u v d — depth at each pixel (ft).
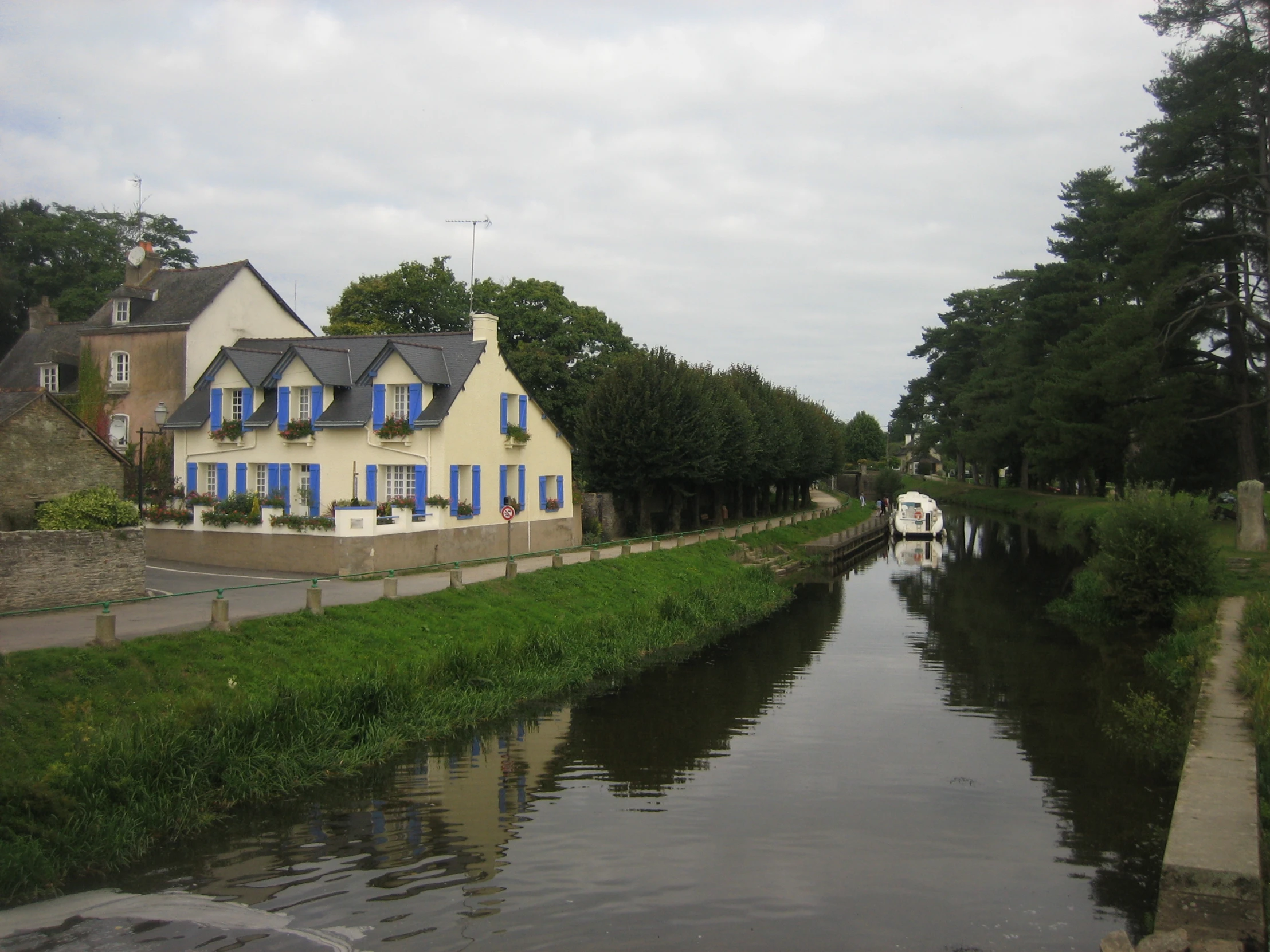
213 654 58.75
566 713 66.74
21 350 150.10
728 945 34.24
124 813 42.70
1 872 36.91
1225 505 175.22
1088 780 53.01
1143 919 36.78
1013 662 84.53
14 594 65.41
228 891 38.40
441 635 74.38
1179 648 78.54
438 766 54.44
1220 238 138.21
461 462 108.78
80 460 86.07
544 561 110.63
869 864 41.63
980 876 40.42
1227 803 39.32
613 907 37.27
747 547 157.07
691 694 72.59
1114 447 179.93
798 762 55.98
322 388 110.22
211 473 118.11
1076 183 214.90
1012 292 266.16
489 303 178.81
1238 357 149.79
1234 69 124.88
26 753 44.65
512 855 42.22
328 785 50.78
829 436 261.85
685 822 46.39
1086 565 121.08
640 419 143.23
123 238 204.54
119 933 34.63
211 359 129.29
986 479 363.56
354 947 33.94
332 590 83.20
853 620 108.99
